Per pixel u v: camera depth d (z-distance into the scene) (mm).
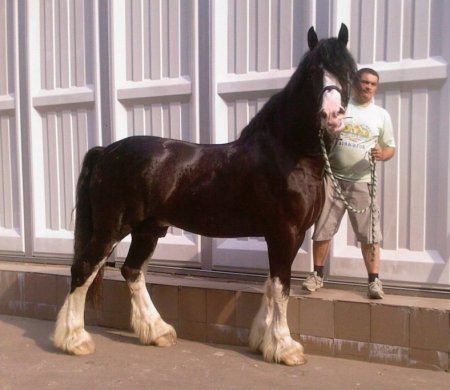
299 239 3459
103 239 3742
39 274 4699
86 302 3912
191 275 4551
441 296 3688
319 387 3119
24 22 5238
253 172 3404
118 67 4820
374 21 3947
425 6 3795
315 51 3143
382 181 3938
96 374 3389
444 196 3738
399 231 3900
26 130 5281
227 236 3619
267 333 3508
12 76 5406
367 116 3643
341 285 3971
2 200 5512
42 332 4316
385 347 3459
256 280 4258
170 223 3730
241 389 3111
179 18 4609
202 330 4004
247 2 4352
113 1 4781
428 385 3133
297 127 3287
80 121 5098
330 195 3729
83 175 3863
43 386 3217
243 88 4340
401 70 3842
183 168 3588
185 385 3188
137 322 3930
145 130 4801
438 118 3773
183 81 4578
